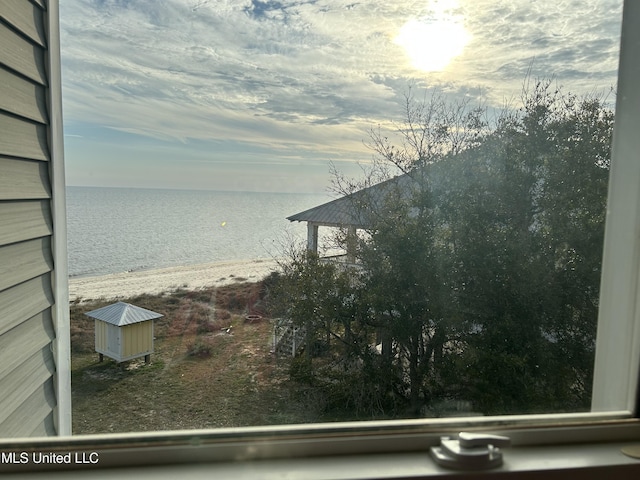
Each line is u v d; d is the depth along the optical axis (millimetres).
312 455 597
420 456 601
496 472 557
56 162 856
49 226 843
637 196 770
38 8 798
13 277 735
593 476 576
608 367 800
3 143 693
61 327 865
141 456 572
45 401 833
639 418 678
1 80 685
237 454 586
